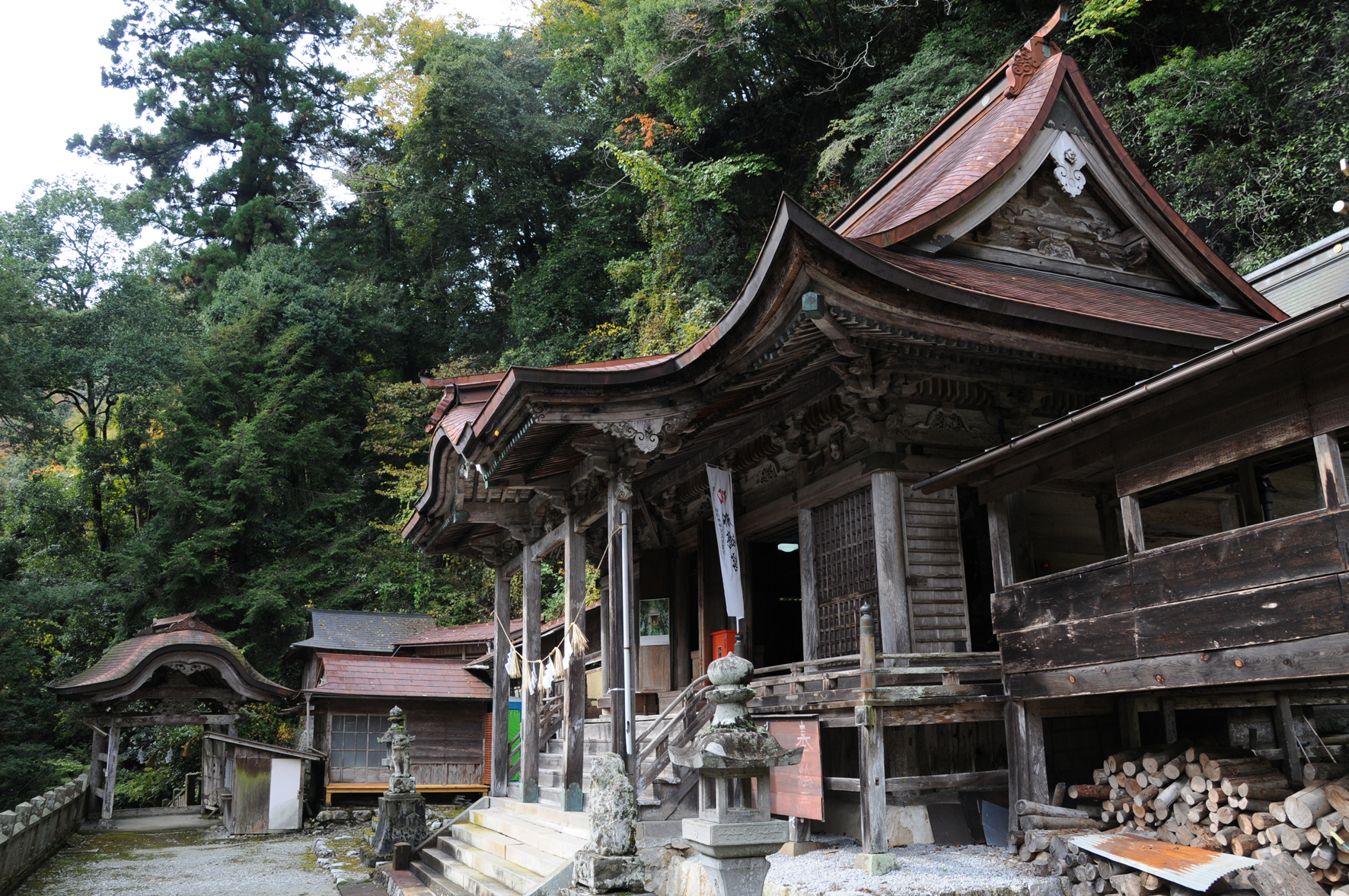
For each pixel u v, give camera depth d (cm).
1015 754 817
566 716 1055
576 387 888
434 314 4150
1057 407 1041
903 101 2330
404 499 3247
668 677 1357
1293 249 1648
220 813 2102
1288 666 568
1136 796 732
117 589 2995
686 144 3019
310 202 4538
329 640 2472
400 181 3981
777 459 1149
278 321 3719
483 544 1532
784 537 1259
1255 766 681
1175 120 1797
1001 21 2333
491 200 3869
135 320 3181
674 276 2720
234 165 4541
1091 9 1964
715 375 925
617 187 3562
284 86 4762
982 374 960
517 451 1026
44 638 2908
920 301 827
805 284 791
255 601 2900
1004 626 833
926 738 911
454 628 2525
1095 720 945
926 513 951
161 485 3114
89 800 2083
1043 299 948
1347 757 814
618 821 624
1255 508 893
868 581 959
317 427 3434
